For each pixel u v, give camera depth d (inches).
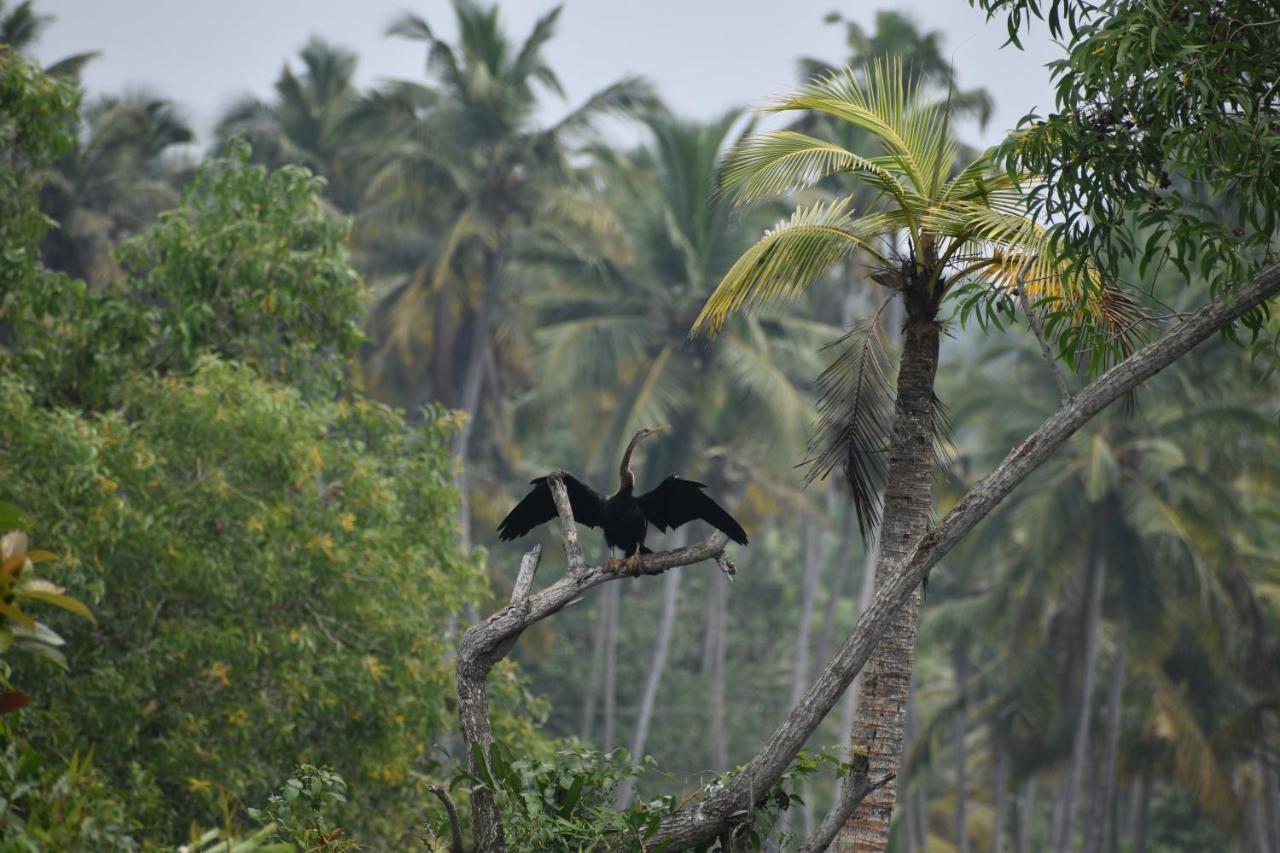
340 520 1542.8
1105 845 4350.4
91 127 3644.2
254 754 1487.5
